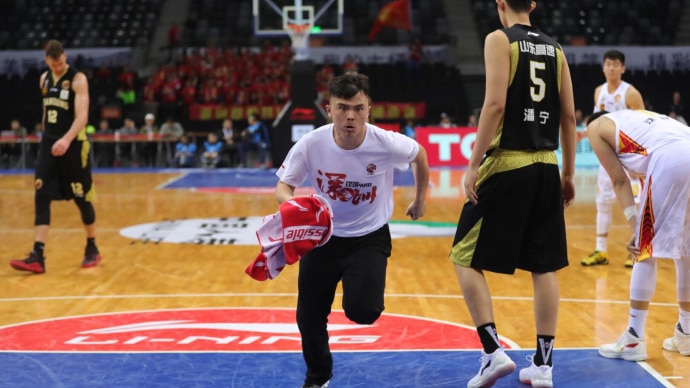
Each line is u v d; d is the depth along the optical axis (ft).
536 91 13.62
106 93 84.89
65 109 24.95
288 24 66.49
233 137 74.74
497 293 21.39
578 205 42.68
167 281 23.39
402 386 13.69
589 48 91.04
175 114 81.56
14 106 83.30
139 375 14.26
